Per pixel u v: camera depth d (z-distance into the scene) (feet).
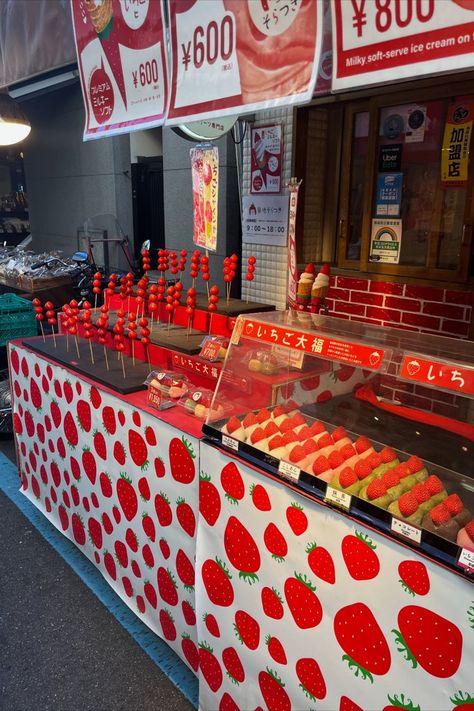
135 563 8.12
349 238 13.23
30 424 10.75
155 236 25.94
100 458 8.46
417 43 4.42
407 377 5.48
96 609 8.65
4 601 8.80
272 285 14.79
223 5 5.94
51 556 9.95
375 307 12.54
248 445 5.68
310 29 5.17
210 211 10.72
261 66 5.74
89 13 7.95
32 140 30.76
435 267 11.48
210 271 19.03
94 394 8.25
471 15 4.08
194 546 6.76
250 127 14.24
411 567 4.21
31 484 11.34
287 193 13.67
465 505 4.66
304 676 5.32
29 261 20.76
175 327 10.43
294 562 5.22
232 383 6.86
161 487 7.15
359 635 4.71
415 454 5.43
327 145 13.58
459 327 11.12
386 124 11.84
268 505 5.41
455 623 4.00
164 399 7.29
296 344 6.64
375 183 12.25
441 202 11.19
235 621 6.09
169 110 7.04
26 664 7.62
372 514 4.54
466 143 10.60
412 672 4.35
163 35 6.82
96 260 26.55
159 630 7.88
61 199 29.43
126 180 25.02
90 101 8.52
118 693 7.18
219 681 6.52
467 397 5.08
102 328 9.49
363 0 4.68
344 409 6.36
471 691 3.99
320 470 5.11
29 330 14.97
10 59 10.63
